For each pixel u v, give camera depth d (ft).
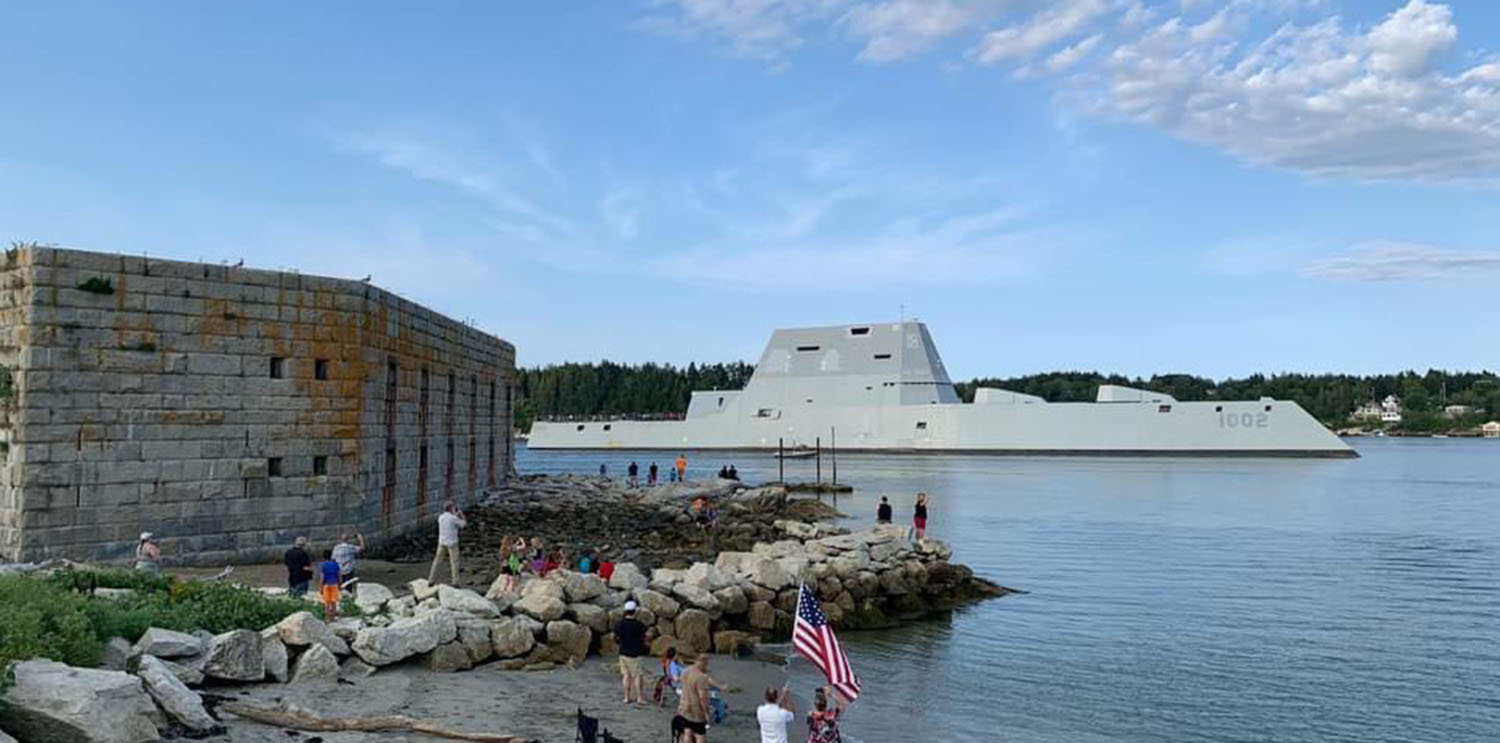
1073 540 151.23
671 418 519.60
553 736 50.34
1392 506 201.98
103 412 86.02
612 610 75.31
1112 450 342.23
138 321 87.97
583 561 90.17
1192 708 66.18
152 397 88.58
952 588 105.60
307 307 97.66
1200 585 113.19
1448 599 104.58
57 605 48.55
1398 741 60.08
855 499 216.74
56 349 83.92
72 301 84.74
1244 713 65.21
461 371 147.64
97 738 38.81
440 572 97.04
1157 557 134.62
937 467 310.86
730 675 71.31
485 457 168.76
